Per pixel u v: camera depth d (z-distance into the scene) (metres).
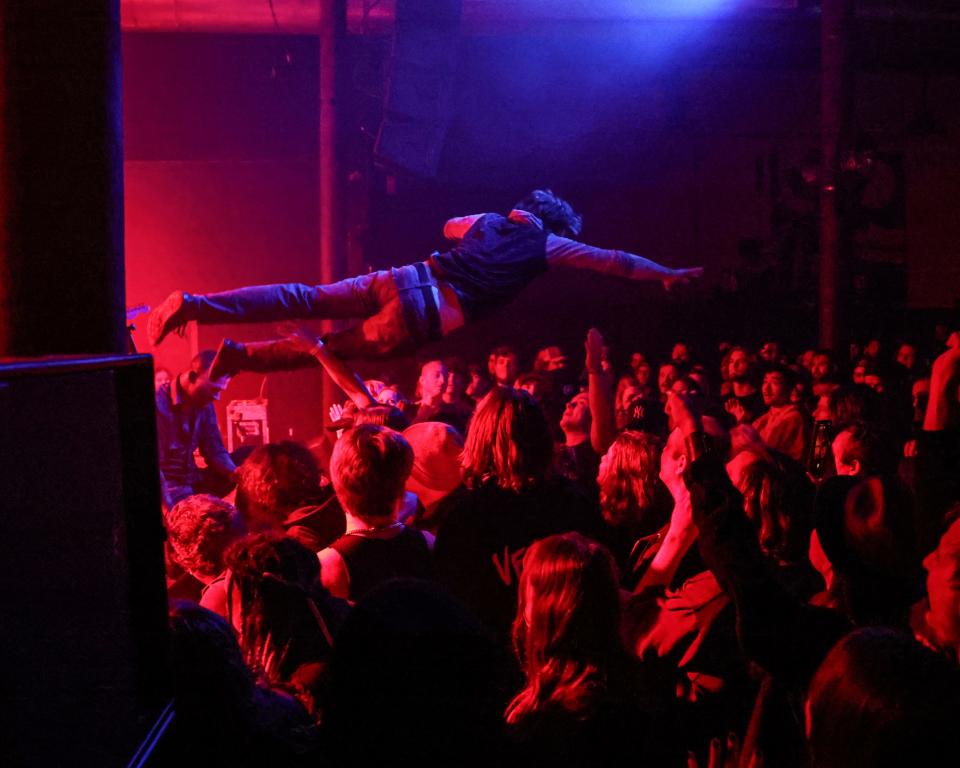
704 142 14.85
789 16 13.09
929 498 3.01
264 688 1.86
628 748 1.70
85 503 1.14
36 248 2.32
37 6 2.30
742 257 14.32
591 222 14.85
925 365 11.96
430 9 11.65
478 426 2.54
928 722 0.92
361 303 4.11
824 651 1.59
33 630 1.00
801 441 5.56
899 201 15.15
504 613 2.48
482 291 4.13
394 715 1.12
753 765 1.99
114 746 1.22
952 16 13.26
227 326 14.25
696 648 2.32
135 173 14.83
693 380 7.77
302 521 3.07
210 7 12.21
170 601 1.79
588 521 2.58
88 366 1.13
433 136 11.94
